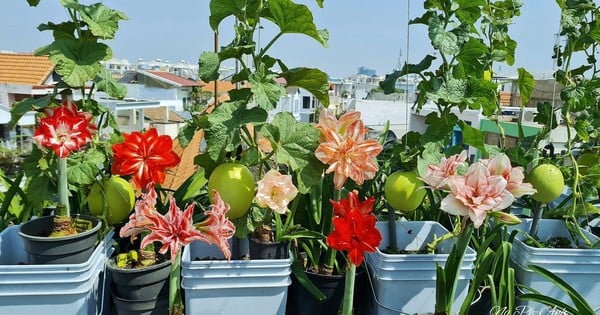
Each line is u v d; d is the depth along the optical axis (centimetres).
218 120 91
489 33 144
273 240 108
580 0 135
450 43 105
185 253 101
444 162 94
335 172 92
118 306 102
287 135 96
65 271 90
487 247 122
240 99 103
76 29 104
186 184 133
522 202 150
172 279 97
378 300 107
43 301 91
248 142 104
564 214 143
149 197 86
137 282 98
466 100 111
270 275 96
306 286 103
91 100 115
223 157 105
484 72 137
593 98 142
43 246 90
